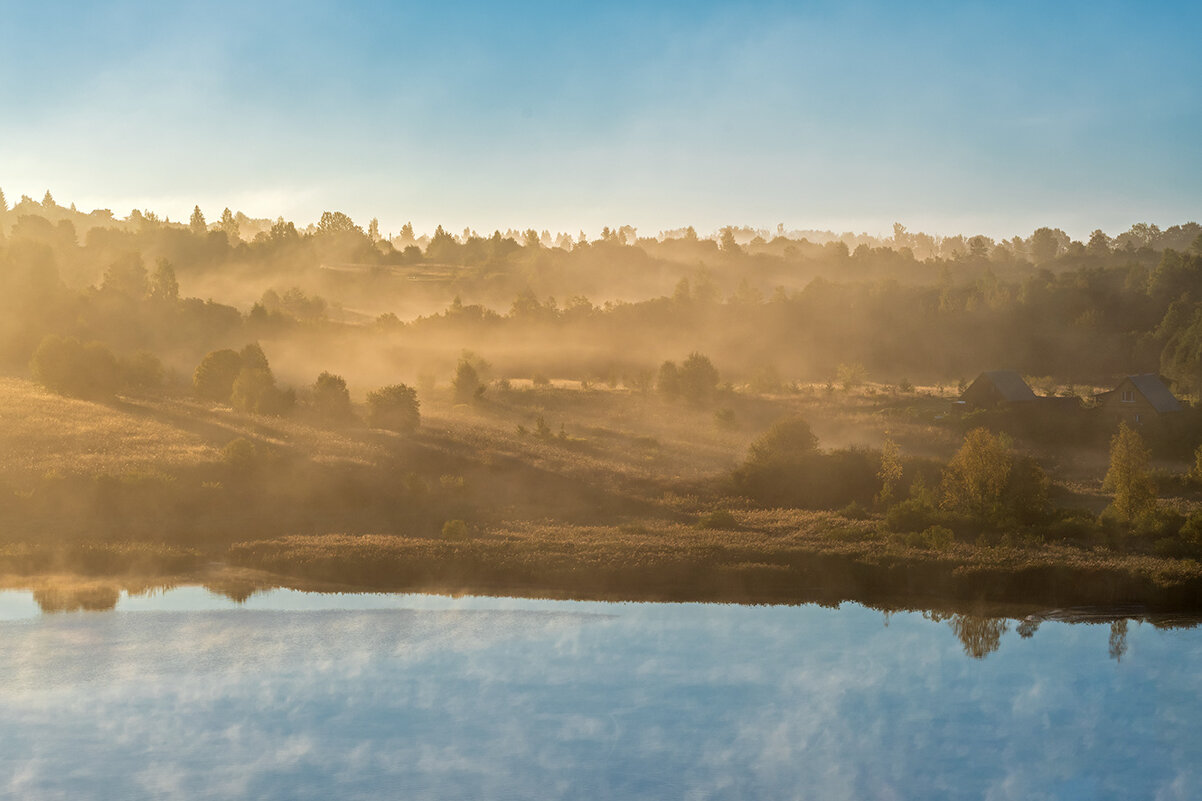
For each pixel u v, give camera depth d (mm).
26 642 44562
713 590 55531
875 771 33812
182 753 34000
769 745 35625
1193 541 59188
